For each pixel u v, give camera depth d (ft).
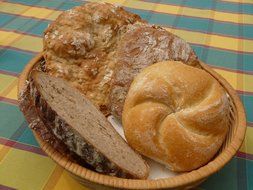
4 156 1.00
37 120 0.88
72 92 1.05
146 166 0.89
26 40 1.54
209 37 1.59
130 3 1.86
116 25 1.23
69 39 1.14
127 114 0.93
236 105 1.00
